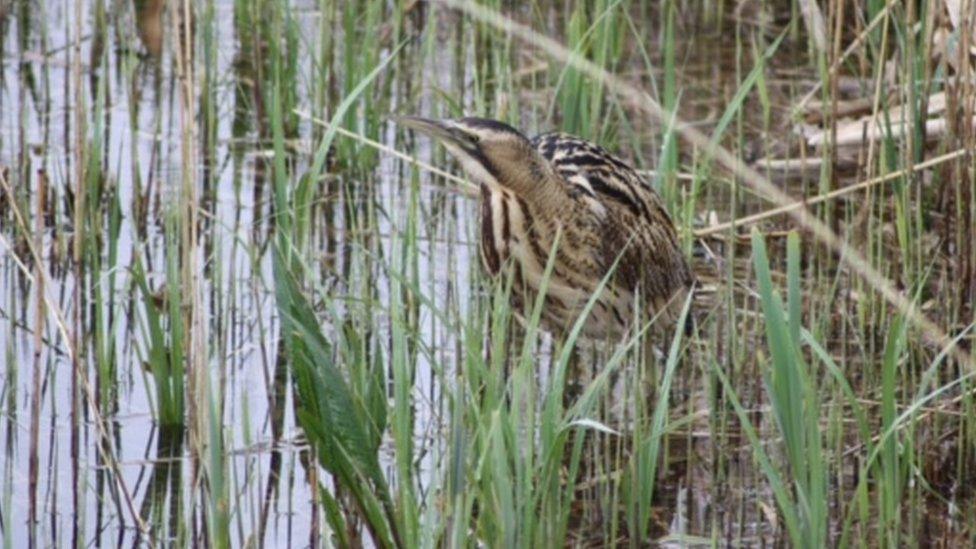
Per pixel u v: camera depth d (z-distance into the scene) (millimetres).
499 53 14164
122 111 14578
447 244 12008
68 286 11734
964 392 9352
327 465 8398
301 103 14852
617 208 10539
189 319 9211
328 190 13391
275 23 14039
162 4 14250
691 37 15812
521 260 10305
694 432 9992
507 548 7781
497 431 7719
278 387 10500
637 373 9156
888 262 11633
